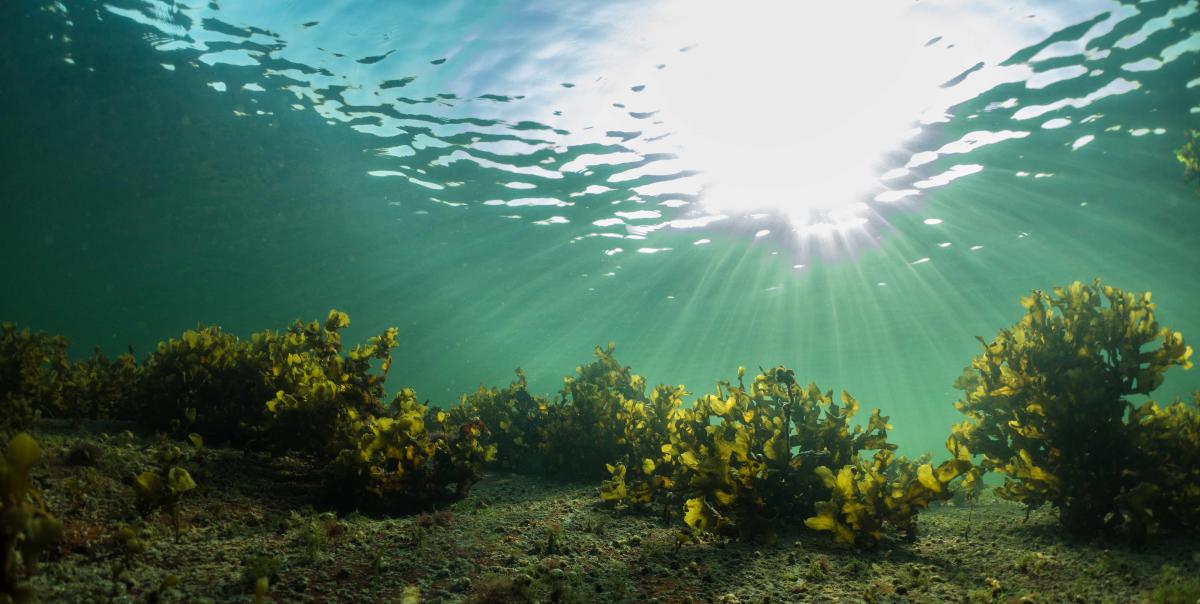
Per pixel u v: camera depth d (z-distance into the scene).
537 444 11.27
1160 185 15.38
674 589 4.12
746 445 6.07
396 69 12.00
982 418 7.08
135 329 38.47
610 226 19.08
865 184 15.70
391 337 8.09
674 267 22.78
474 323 34.12
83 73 12.57
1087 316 6.41
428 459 7.40
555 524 5.95
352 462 6.27
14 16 10.99
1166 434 5.89
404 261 23.16
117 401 9.60
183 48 11.77
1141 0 9.59
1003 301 28.39
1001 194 16.22
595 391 10.61
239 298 29.64
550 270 23.92
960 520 7.15
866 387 62.75
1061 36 10.47
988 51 10.95
